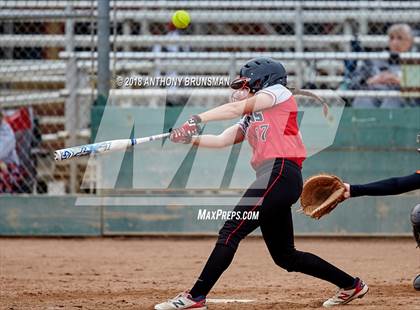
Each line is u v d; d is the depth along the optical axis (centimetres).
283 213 1585
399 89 3462
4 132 3259
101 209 3183
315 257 1659
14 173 3269
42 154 3403
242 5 3703
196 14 3912
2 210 3189
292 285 2086
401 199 3172
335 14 3906
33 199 3186
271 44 3953
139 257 2683
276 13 3897
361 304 1698
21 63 3628
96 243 3053
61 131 3631
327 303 1686
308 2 3791
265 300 1811
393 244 3044
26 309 1686
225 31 4050
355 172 3153
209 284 1571
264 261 2595
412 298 1798
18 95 3559
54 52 3744
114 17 3105
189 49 3888
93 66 3105
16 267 2450
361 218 3172
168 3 3850
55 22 3738
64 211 3186
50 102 3578
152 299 1841
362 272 2333
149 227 3170
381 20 3981
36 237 3192
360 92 3347
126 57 3312
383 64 3494
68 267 2455
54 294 1925
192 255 2728
